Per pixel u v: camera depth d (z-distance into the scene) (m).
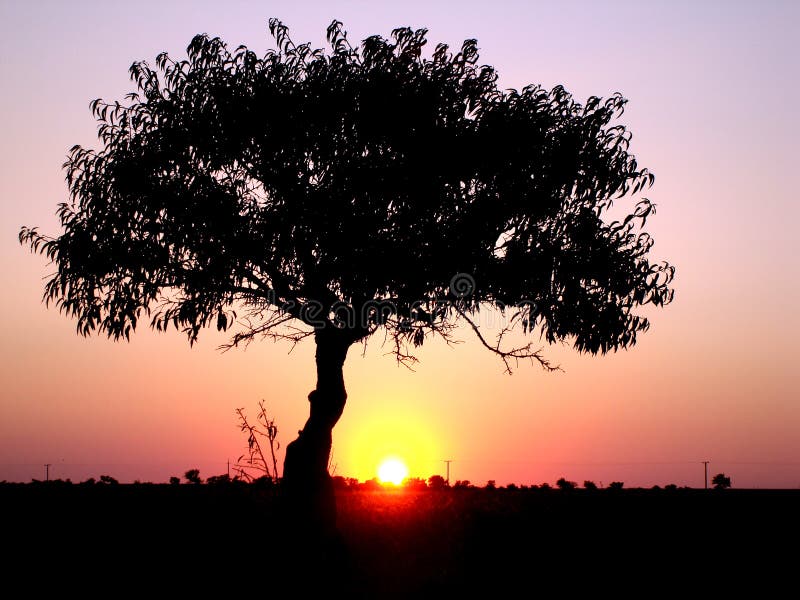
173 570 16.78
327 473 19.78
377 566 17.52
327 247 19.17
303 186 19.64
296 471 19.53
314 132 19.70
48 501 27.25
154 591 15.12
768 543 20.42
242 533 20.25
